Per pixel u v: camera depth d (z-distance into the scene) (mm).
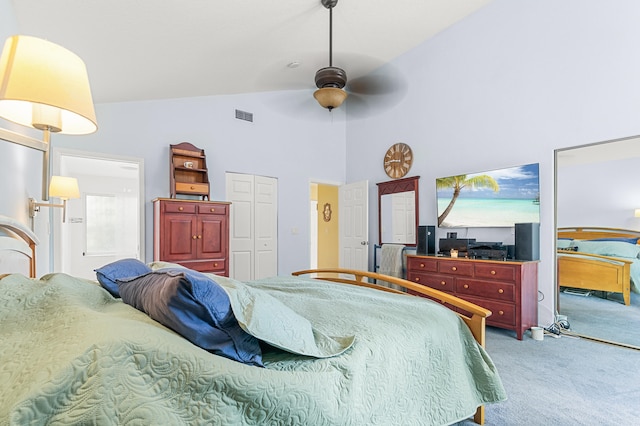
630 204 3160
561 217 3547
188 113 4520
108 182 7914
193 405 872
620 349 3020
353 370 1182
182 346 932
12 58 949
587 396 2156
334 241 6949
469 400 1603
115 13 2254
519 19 3818
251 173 5094
